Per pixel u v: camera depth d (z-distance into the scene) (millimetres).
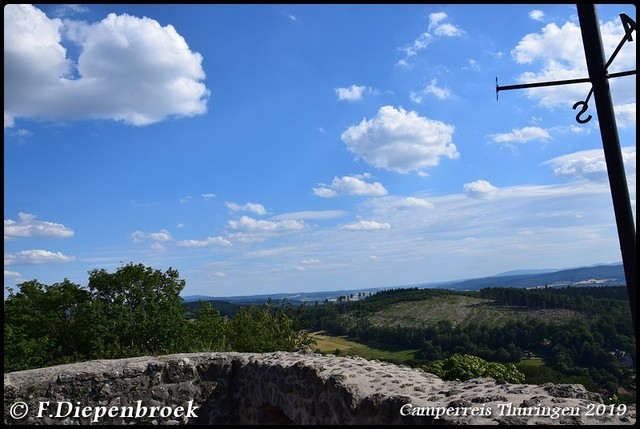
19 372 6543
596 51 2740
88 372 6598
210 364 7215
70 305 13352
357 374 4578
